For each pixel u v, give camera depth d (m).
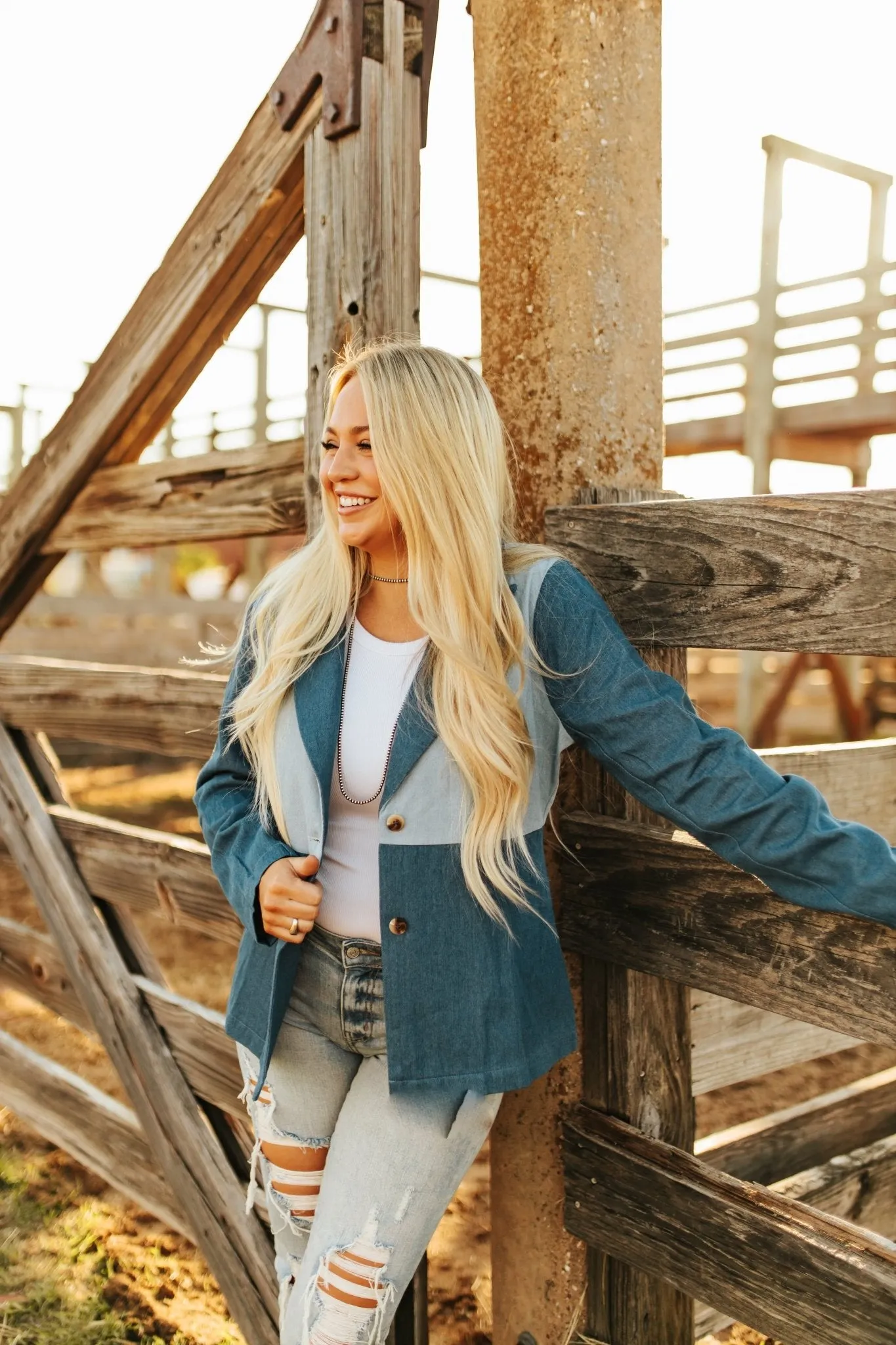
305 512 2.18
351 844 1.56
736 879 1.57
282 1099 1.64
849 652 1.39
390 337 2.01
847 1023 1.43
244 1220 2.43
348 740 1.54
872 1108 2.46
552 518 1.79
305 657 1.60
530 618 1.50
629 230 1.86
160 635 10.40
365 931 1.55
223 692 2.36
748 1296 1.59
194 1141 2.55
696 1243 1.67
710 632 1.57
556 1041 1.58
